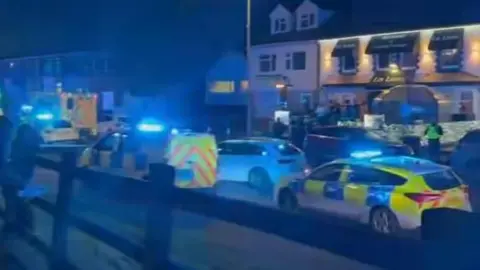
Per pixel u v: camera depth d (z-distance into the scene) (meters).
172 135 21.41
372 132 30.17
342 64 50.69
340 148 27.06
